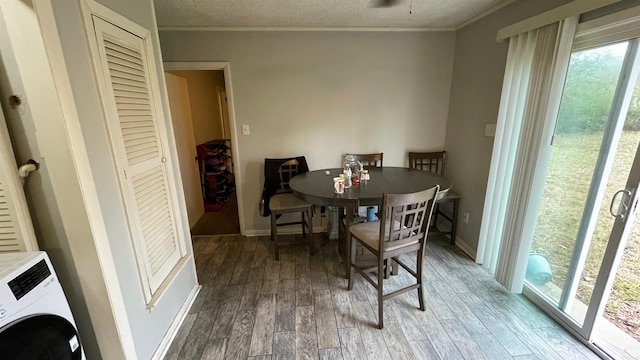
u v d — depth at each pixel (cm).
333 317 193
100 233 121
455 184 303
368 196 197
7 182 103
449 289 220
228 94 292
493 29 235
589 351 162
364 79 300
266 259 274
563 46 162
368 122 312
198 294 221
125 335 134
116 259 132
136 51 156
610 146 152
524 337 173
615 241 148
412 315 193
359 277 241
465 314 193
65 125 105
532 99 183
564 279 185
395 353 163
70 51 108
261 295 219
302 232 332
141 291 150
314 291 222
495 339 172
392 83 304
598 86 157
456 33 292
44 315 98
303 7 227
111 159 131
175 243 193
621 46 144
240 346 171
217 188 438
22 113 103
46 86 100
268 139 308
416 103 311
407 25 283
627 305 154
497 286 223
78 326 128
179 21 256
